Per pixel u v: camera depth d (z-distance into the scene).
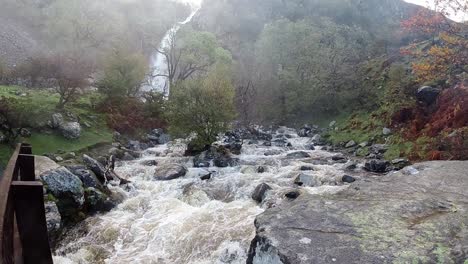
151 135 24.53
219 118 18.62
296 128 33.28
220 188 12.91
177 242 8.71
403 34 52.66
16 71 29.42
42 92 24.34
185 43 38.66
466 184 3.78
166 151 20.70
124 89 26.92
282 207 3.28
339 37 43.06
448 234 2.61
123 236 9.30
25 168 5.88
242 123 33.72
